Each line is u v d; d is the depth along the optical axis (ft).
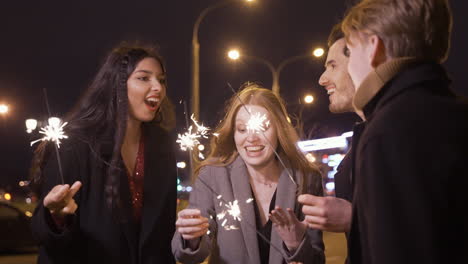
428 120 4.85
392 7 5.47
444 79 5.41
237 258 9.81
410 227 4.51
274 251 9.68
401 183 4.62
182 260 9.43
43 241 8.03
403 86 5.18
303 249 8.50
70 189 7.41
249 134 10.28
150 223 9.07
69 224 8.02
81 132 9.09
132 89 9.38
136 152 9.74
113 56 9.60
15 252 40.63
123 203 8.96
